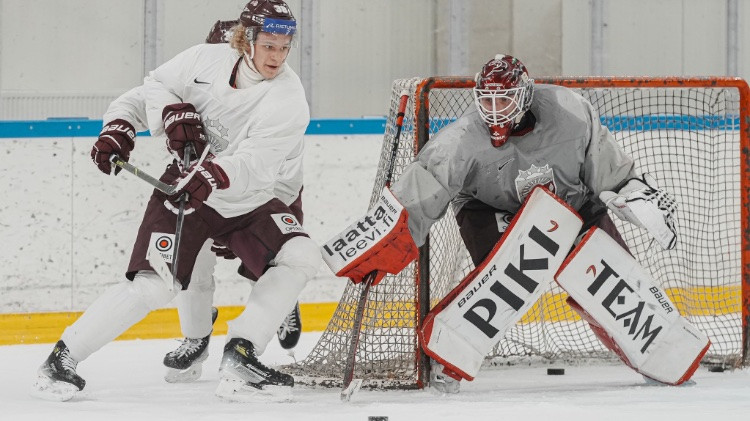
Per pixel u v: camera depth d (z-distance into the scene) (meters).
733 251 16.17
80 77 23.75
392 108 11.31
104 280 15.55
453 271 12.31
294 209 11.39
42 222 15.26
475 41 25.53
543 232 10.10
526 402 9.45
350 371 9.63
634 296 10.30
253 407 9.21
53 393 9.41
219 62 9.62
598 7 25.66
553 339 13.31
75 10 23.56
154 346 13.45
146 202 15.67
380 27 25.50
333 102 25.42
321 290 16.62
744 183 11.48
